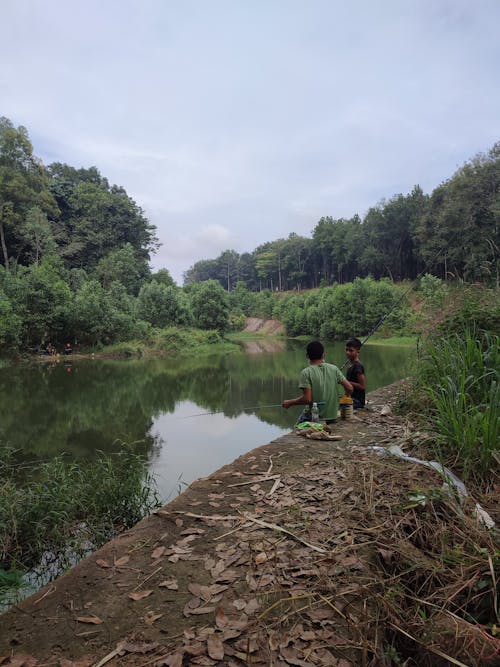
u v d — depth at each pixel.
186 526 2.42
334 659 1.44
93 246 50.75
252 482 2.98
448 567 1.93
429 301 6.54
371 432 4.08
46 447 6.96
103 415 9.40
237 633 1.56
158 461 6.02
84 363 21.95
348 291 38.00
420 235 34.06
